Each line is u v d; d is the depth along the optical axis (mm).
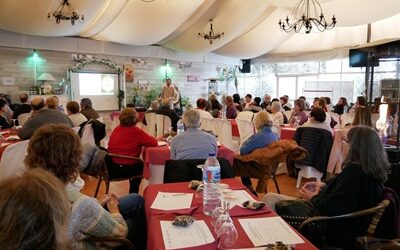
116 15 7488
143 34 8281
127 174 3439
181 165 2430
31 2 5918
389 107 3035
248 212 1643
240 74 13164
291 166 4637
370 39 9438
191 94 11703
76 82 9078
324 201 1854
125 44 9773
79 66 9078
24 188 781
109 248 1558
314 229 1786
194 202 1792
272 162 3193
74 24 6977
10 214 745
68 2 5863
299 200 1996
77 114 4793
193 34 9289
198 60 11680
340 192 1803
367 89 3516
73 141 1498
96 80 9438
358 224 1770
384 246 1402
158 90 10758
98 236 1465
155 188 2062
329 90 11023
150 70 10602
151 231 1455
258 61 12438
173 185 2125
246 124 5035
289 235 1396
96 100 9477
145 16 7500
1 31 7730
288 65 12008
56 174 1438
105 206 1868
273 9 8516
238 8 7883
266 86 12711
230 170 2441
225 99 7383
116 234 1526
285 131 4840
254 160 3213
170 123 5617
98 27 8164
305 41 10836
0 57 7891
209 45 9695
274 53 11906
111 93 9758
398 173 2287
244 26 8766
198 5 7266
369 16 7371
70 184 1500
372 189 1759
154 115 6043
